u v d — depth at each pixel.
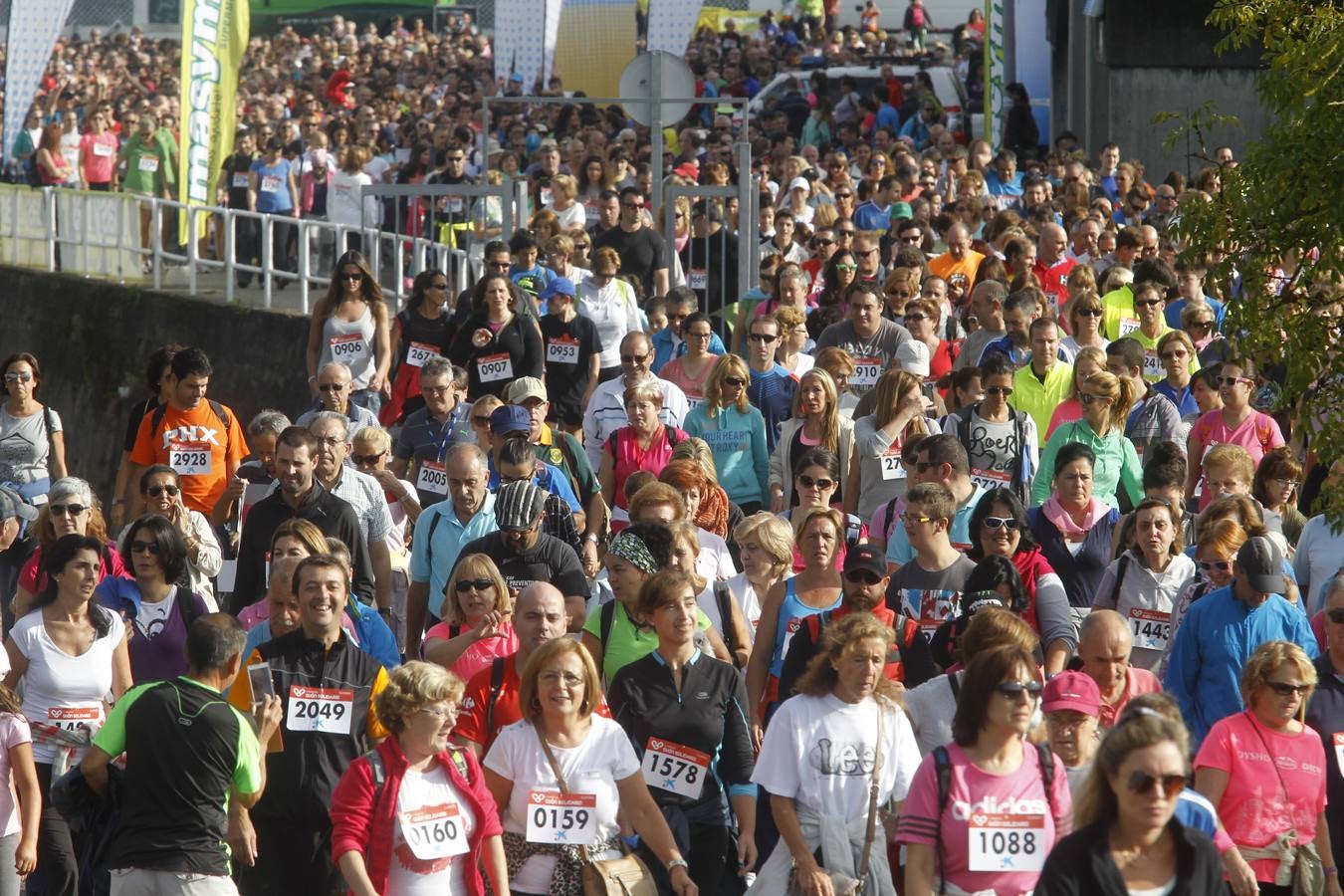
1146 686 23.09
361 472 32.44
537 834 20.83
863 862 20.64
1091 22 73.31
